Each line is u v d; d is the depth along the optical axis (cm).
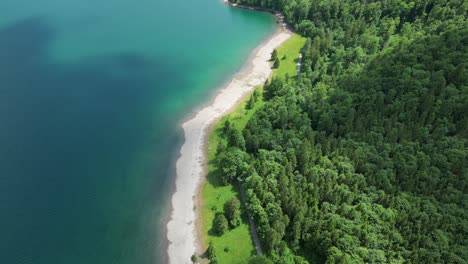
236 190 16162
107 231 14950
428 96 15612
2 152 17562
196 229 14988
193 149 18450
